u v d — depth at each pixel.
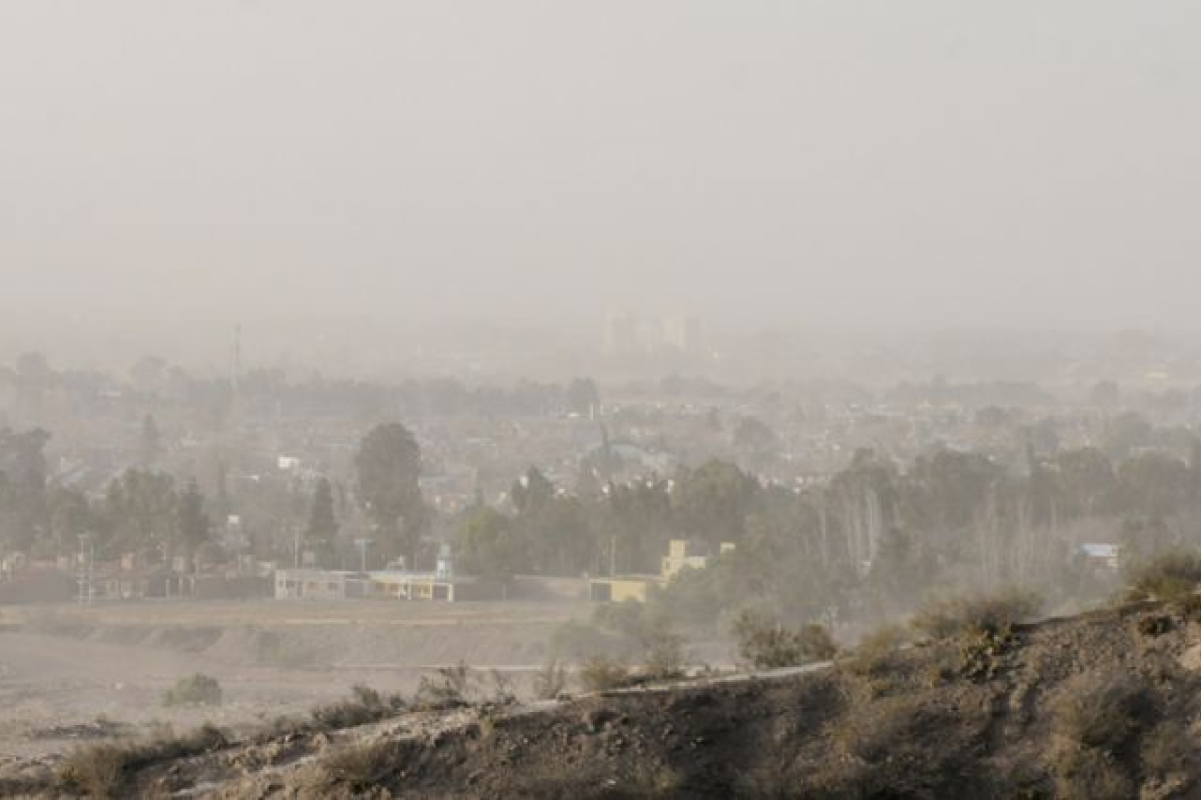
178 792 23.41
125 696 54.19
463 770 21.89
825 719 22.62
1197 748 21.30
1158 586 24.84
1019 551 94.81
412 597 105.81
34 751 29.97
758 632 28.25
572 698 24.12
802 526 102.62
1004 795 21.20
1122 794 20.92
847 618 84.62
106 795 23.89
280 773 22.77
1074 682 22.50
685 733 22.33
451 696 26.77
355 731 24.42
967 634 23.94
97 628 88.31
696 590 81.94
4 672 69.69
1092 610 25.38
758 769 21.75
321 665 76.00
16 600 99.94
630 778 21.48
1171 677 22.34
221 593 107.75
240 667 75.69
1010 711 22.30
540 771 21.70
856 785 21.30
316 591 108.69
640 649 69.56
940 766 21.58
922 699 22.72
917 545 96.81
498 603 98.31
